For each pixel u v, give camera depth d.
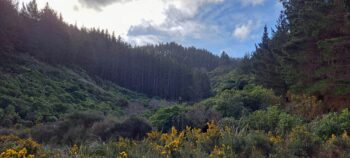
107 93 54.91
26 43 55.72
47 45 59.00
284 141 6.12
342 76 10.90
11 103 28.59
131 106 49.94
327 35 12.04
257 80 24.59
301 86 13.16
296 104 13.30
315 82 12.43
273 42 23.86
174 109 17.97
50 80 46.19
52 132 14.07
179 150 5.39
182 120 15.96
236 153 5.45
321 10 11.66
